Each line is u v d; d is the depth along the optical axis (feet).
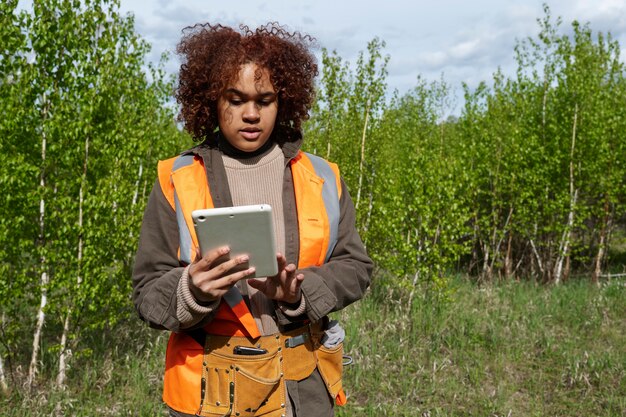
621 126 36.81
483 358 20.71
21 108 15.69
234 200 5.39
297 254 5.32
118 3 17.53
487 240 39.52
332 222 5.50
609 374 19.42
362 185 29.81
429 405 16.83
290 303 4.99
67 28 16.28
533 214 35.94
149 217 5.34
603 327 24.71
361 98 28.86
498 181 37.63
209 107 5.53
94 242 17.21
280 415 5.15
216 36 5.42
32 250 16.49
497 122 37.78
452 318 24.36
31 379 16.55
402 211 25.76
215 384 5.09
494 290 30.71
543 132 37.42
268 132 5.33
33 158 16.87
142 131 21.35
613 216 39.04
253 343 5.16
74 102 16.71
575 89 35.78
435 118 46.37
